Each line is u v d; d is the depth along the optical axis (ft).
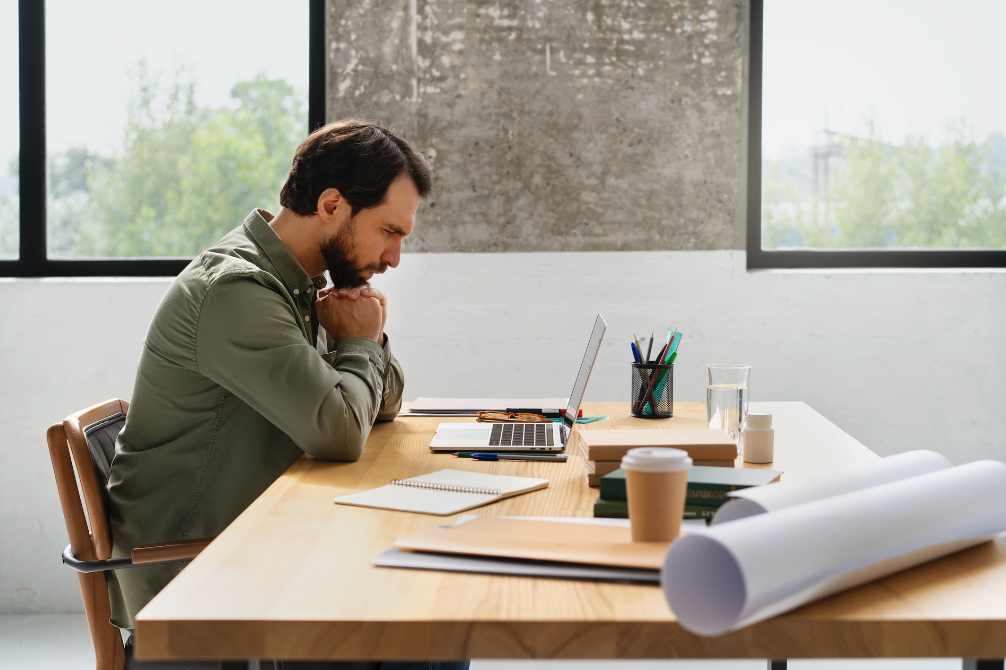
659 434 3.38
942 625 1.84
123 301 7.60
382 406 4.75
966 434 7.69
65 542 7.67
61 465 3.67
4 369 7.58
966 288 7.62
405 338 7.68
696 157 7.57
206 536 3.84
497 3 7.50
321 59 7.90
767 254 7.97
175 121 8.14
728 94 7.55
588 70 7.52
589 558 2.16
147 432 3.91
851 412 7.68
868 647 1.84
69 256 8.14
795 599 1.79
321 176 4.19
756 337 7.64
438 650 1.88
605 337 7.64
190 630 1.91
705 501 2.62
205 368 3.71
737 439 3.94
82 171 8.11
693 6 7.50
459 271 7.63
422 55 7.54
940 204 8.13
